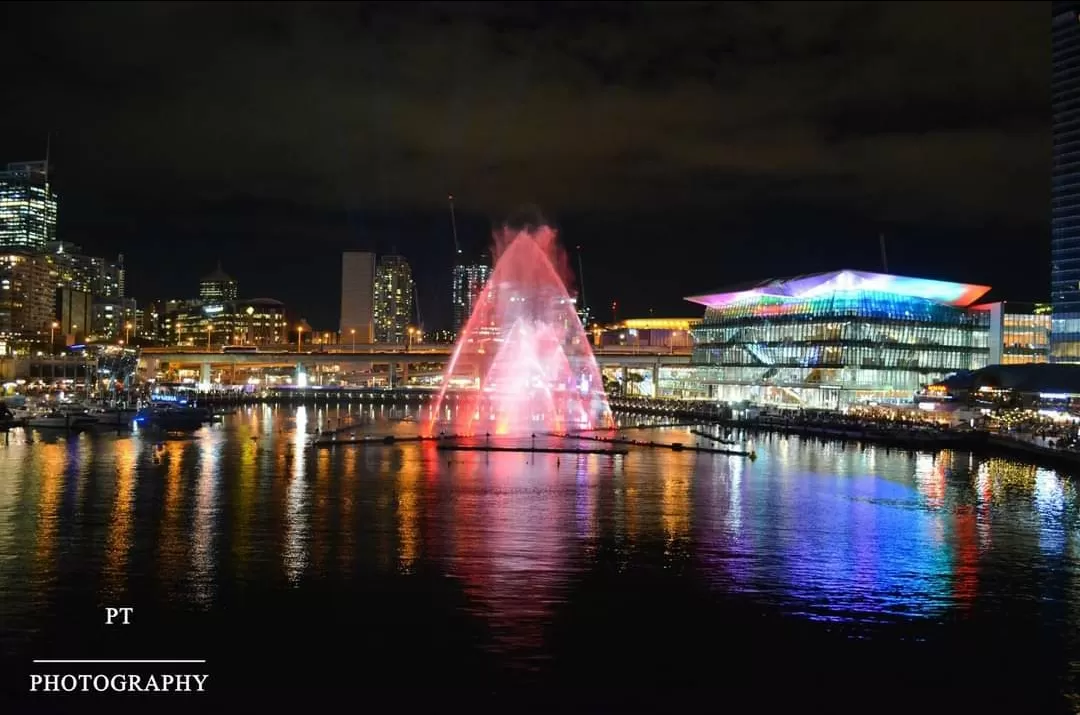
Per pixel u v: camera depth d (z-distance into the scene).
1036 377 157.88
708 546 56.88
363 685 34.56
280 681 34.88
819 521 66.19
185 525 61.50
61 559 51.34
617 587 46.94
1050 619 43.03
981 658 38.06
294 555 52.81
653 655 37.75
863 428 139.12
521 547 55.62
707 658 37.56
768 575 49.88
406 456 107.88
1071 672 36.75
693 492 79.94
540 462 102.38
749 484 85.88
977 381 166.00
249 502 71.50
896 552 56.09
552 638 39.44
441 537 58.25
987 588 48.06
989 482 89.25
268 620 41.22
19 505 69.38
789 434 150.50
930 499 77.75
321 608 42.94
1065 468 99.56
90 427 153.12
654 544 57.16
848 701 33.94
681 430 155.88
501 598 44.72
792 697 34.16
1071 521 67.38
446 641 38.88
